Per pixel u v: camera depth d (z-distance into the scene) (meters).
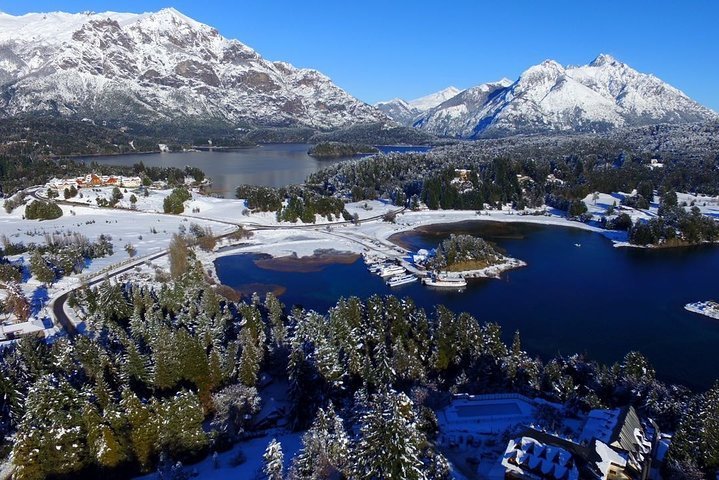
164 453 77.06
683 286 179.75
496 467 71.75
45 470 73.44
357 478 60.47
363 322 123.62
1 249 199.62
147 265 194.62
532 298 167.62
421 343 116.69
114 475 75.38
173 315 136.62
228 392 93.88
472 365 109.38
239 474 73.62
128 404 77.75
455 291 174.50
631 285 180.62
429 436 80.00
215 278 187.62
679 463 67.62
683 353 129.38
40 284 168.38
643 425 80.00
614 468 66.12
